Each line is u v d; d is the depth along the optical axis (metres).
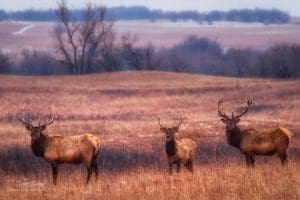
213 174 62.78
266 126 142.12
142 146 116.12
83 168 94.00
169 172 73.81
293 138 124.62
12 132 134.88
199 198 49.56
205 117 173.75
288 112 187.00
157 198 51.09
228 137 73.75
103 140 122.94
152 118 180.12
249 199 47.94
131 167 97.56
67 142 69.62
